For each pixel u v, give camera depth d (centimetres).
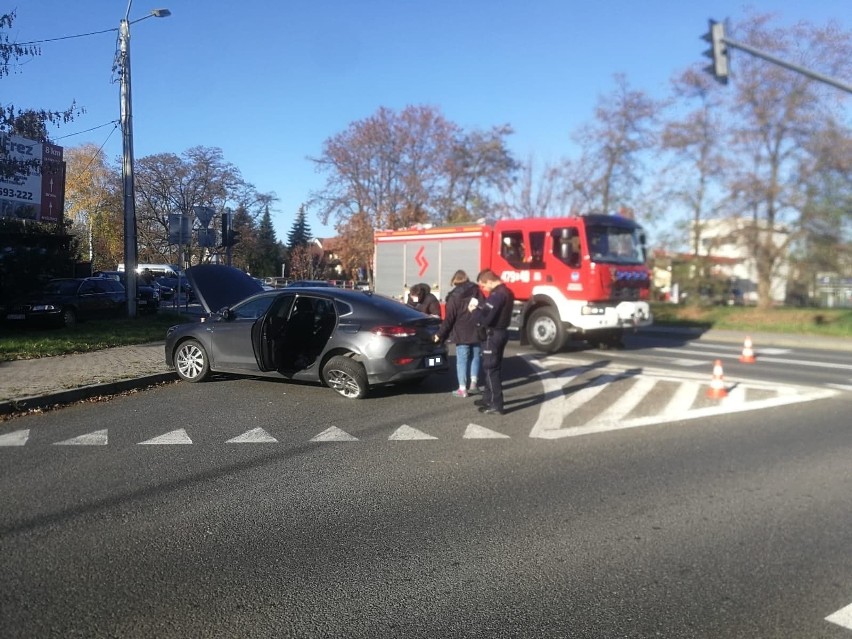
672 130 2484
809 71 1287
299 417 816
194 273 1311
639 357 1448
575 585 398
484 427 782
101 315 2003
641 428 794
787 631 350
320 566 421
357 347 891
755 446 720
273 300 959
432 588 393
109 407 865
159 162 4538
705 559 436
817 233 2283
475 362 950
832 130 2178
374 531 477
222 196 4738
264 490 561
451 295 937
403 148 4022
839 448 715
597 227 1437
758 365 1375
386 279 1750
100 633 341
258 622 354
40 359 1183
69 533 468
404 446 698
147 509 515
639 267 1496
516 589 393
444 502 538
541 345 1473
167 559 428
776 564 429
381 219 3962
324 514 509
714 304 2775
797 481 600
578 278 1416
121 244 5081
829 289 2738
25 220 2294
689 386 1066
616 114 3148
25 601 373
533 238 1486
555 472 619
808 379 1188
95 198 4703
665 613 367
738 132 2323
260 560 429
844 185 2214
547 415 848
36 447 681
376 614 363
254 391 969
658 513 517
